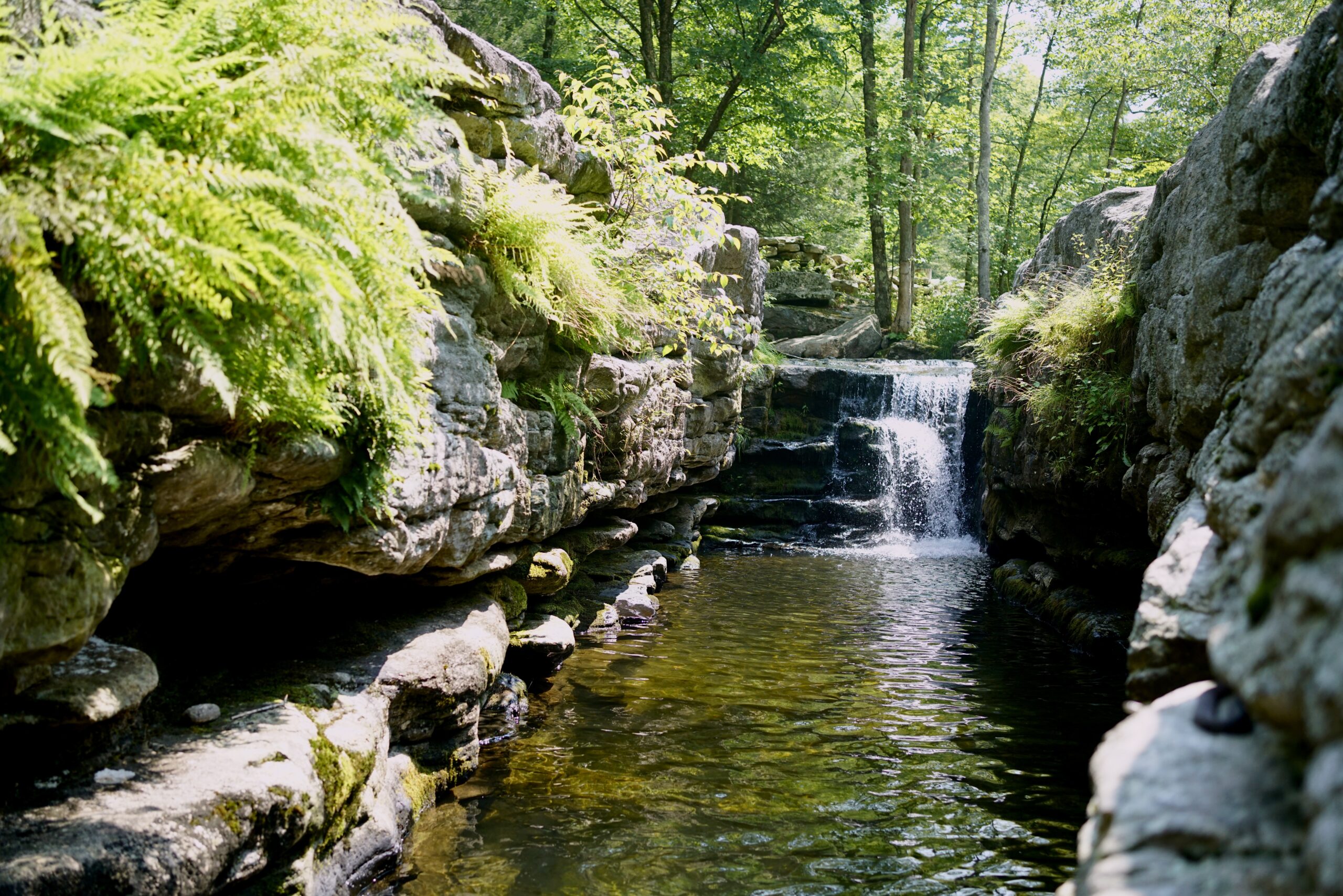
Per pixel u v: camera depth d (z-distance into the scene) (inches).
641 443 368.5
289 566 188.9
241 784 131.6
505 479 231.9
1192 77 636.7
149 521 128.4
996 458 506.9
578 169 284.2
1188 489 237.0
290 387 134.2
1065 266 471.2
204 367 109.3
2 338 99.7
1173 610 94.3
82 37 117.0
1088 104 989.2
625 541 409.7
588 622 358.3
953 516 666.2
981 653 344.2
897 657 335.6
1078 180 1071.0
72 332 96.1
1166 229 311.0
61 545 111.4
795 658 331.0
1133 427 325.7
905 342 911.7
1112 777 67.5
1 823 114.4
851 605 424.5
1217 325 223.5
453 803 200.1
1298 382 75.1
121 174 105.8
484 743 236.4
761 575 497.0
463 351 208.4
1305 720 50.3
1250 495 82.2
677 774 223.0
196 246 105.2
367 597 219.1
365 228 134.9
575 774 219.9
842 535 639.1
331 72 129.2
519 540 265.7
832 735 253.3
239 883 127.6
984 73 906.1
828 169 1123.9
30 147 104.0
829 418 707.4
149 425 123.2
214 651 183.6
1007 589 453.4
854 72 942.4
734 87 815.1
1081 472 368.8
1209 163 265.1
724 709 272.4
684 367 398.9
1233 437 92.7
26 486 107.5
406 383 159.9
